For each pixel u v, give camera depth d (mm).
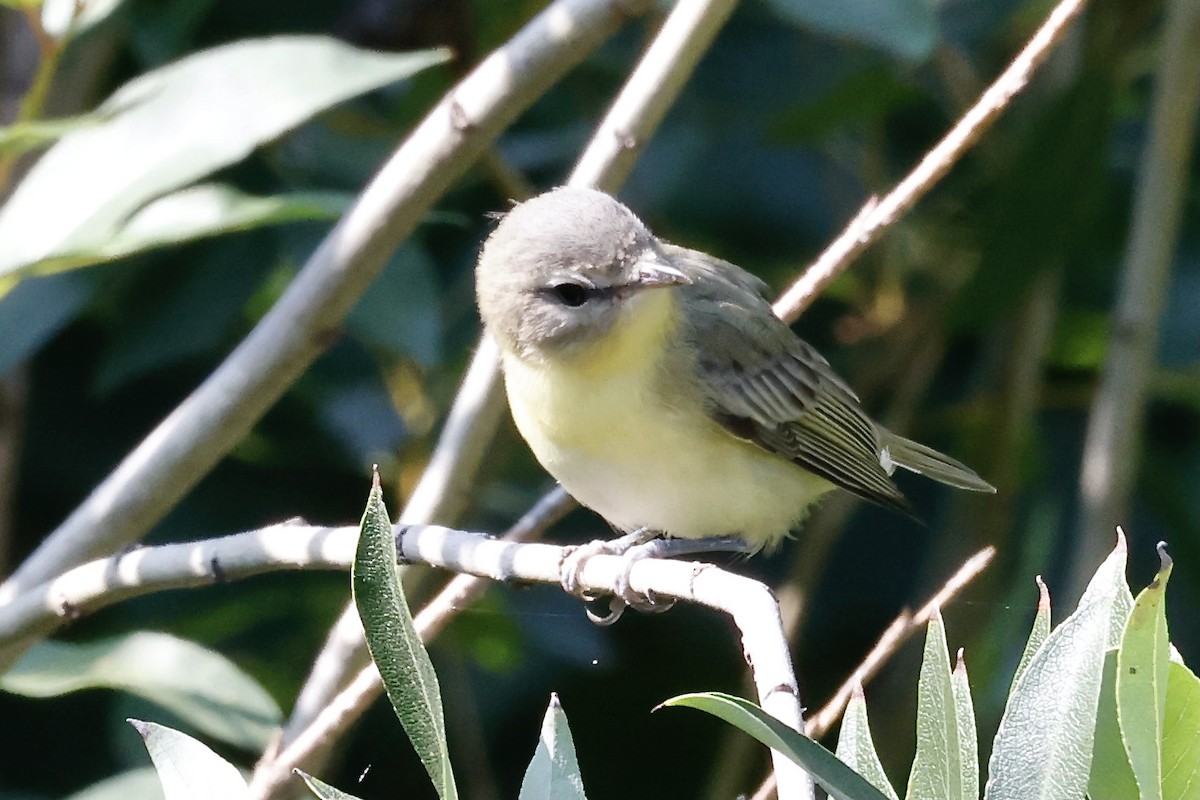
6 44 10500
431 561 6305
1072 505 13227
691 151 12070
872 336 12570
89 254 6891
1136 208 10602
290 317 7797
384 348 10844
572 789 4602
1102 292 13289
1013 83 7117
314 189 10617
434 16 10055
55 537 7895
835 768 4164
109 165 7219
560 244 8195
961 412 12609
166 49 10508
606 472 8609
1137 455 10539
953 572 11992
